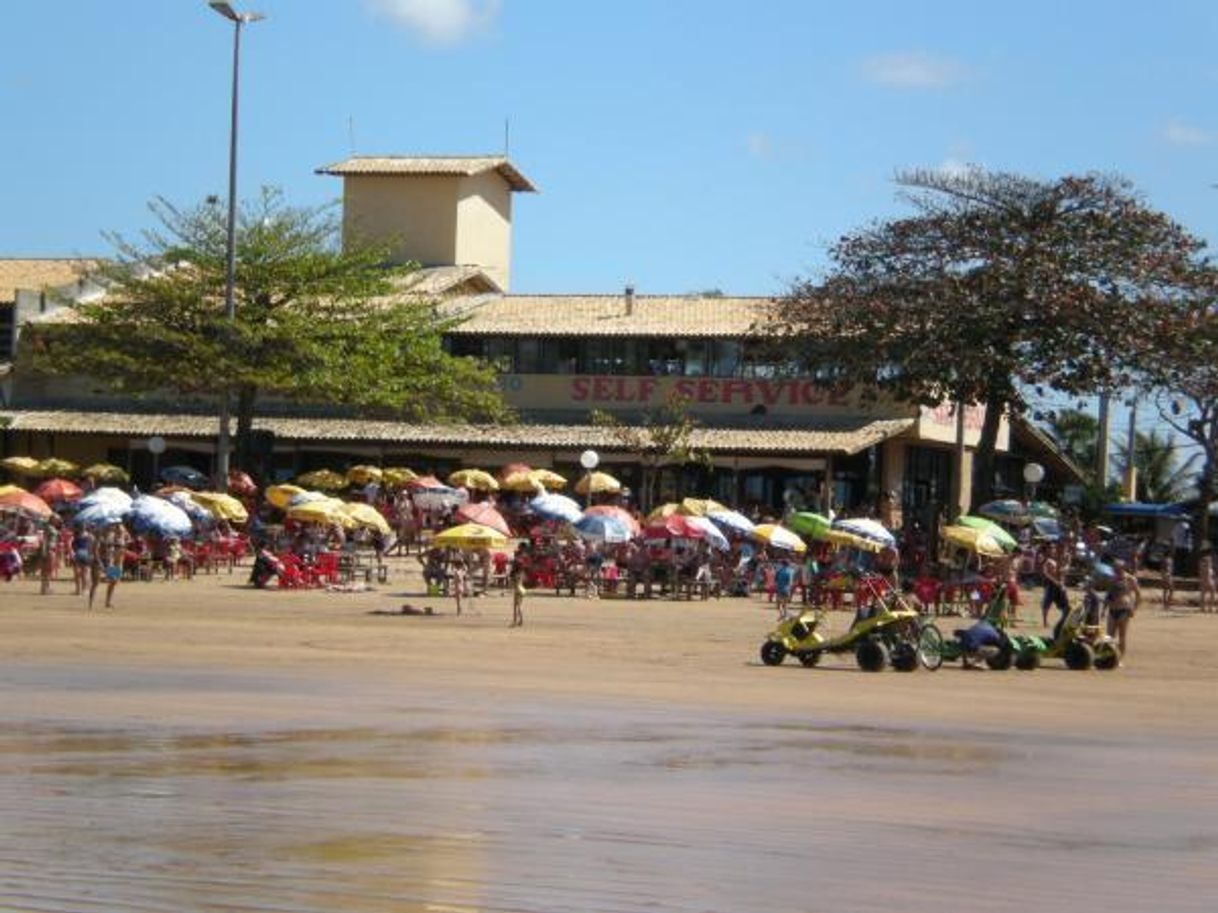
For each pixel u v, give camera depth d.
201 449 69.56
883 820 14.66
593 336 69.19
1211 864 13.08
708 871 12.02
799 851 12.91
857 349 59.72
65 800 14.57
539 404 70.06
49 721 20.72
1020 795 16.70
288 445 68.81
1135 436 89.25
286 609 41.22
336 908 10.68
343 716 22.12
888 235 61.53
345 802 14.74
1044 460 83.25
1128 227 60.03
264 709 22.66
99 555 42.72
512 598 46.50
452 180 81.31
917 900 11.31
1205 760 20.66
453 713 22.88
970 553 51.66
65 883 11.22
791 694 27.27
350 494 68.56
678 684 28.31
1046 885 11.98
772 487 66.94
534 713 23.20
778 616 43.53
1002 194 61.09
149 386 63.28
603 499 66.12
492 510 44.97
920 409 67.56
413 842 12.84
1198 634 42.75
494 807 14.66
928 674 31.80
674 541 49.19
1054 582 42.47
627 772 17.33
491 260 85.94
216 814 13.98
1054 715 25.69
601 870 11.95
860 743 20.89
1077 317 57.94
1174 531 71.00
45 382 73.25
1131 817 15.45
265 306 64.50
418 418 67.00
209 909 10.59
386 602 44.09
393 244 71.75
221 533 54.72
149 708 22.39
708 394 68.31
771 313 63.94
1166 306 58.75
